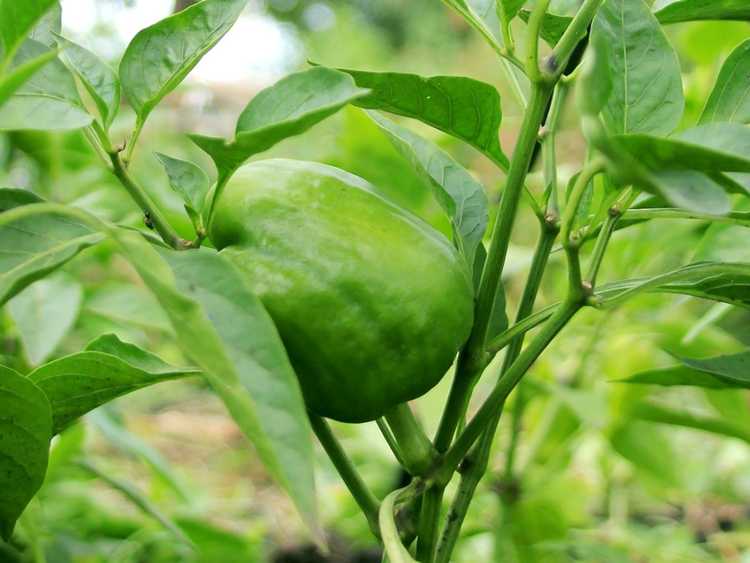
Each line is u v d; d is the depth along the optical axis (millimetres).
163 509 793
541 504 631
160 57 375
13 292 324
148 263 303
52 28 402
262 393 302
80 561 708
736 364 428
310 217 375
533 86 376
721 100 408
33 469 376
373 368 370
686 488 668
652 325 674
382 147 708
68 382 388
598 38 297
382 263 369
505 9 375
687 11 440
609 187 370
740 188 304
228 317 314
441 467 392
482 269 438
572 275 378
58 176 720
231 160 340
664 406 645
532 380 621
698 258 464
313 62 406
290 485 290
